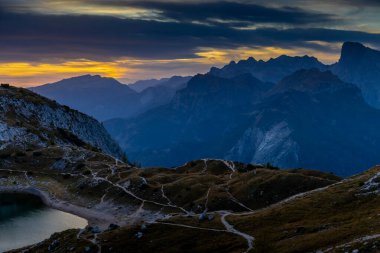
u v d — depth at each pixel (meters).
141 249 110.12
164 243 111.69
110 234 120.81
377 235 83.62
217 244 106.31
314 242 92.06
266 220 118.06
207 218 125.88
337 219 105.25
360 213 105.25
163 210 180.50
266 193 171.00
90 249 112.81
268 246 99.75
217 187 187.25
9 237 159.75
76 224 179.12
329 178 188.25
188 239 111.62
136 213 184.38
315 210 117.25
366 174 143.75
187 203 182.00
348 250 80.69
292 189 170.38
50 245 122.19
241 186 182.00
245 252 98.62
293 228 106.62
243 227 115.31
